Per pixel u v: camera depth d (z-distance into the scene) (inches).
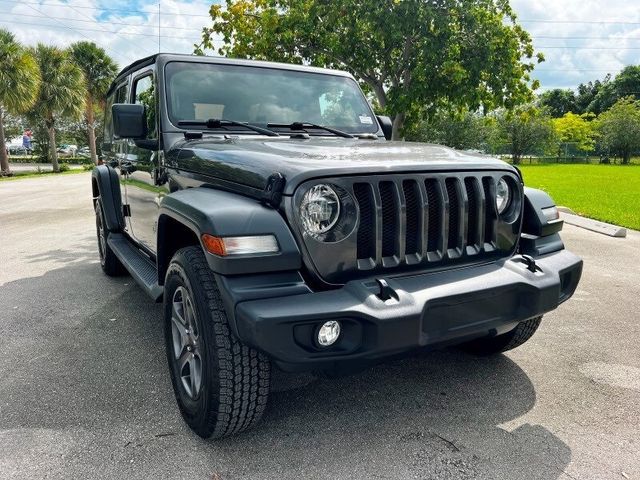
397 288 91.2
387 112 388.8
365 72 405.4
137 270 149.5
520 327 128.9
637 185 828.0
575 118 2687.0
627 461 96.0
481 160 109.8
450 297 92.4
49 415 110.9
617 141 2192.4
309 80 159.6
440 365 136.5
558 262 112.7
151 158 143.3
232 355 91.5
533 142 2217.0
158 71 141.8
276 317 81.6
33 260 262.7
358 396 119.8
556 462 95.5
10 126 2098.9
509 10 399.9
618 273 238.8
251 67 153.6
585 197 609.9
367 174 93.4
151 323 168.2
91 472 91.5
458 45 360.8
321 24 384.2
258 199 94.1
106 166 207.2
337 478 90.6
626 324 169.8
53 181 935.7
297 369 87.7
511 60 383.2
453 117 434.3
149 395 120.1
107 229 202.8
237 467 93.4
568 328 165.8
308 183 89.0
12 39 1062.4
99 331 161.3
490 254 109.8
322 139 133.9
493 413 112.7
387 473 92.0
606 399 119.3
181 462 94.7
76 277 227.3
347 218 91.4
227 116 141.6
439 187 100.4
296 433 104.4
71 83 1295.5
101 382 126.6
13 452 97.2
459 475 91.5
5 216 433.1
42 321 170.6
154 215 143.7
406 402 117.1
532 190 123.3
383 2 355.3
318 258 89.5
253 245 85.4
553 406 115.9
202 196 100.4
